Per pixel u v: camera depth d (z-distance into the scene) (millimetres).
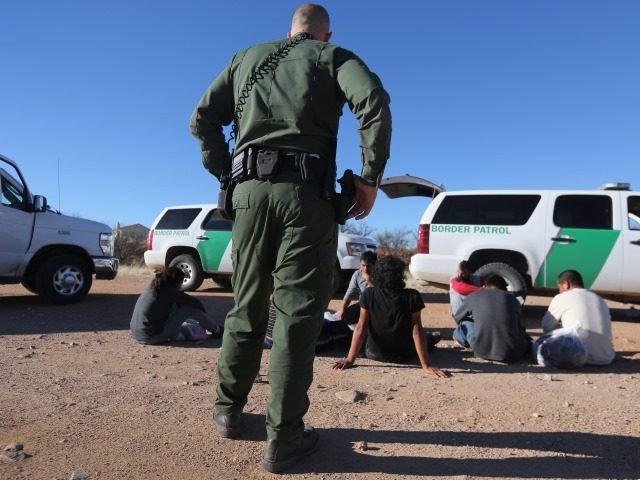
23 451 2781
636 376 4910
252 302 2785
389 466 2748
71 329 6820
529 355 5613
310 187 2555
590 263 7949
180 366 4867
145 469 2623
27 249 8531
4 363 4770
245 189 2625
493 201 8445
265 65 2676
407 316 5070
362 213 2795
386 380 4543
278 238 2615
